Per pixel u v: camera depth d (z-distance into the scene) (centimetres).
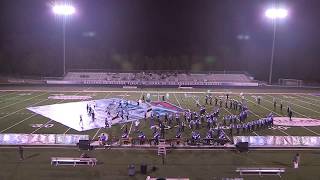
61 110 4050
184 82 6694
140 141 2752
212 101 4862
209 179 2102
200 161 2417
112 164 2333
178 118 3538
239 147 2627
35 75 7562
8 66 7831
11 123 3388
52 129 3200
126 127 3194
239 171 2181
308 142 2750
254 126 3312
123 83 6444
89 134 3069
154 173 2181
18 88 6022
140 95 5344
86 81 6550
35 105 4353
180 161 2409
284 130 3294
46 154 2511
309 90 6234
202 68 8275
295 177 2159
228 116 3722
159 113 3962
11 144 2697
